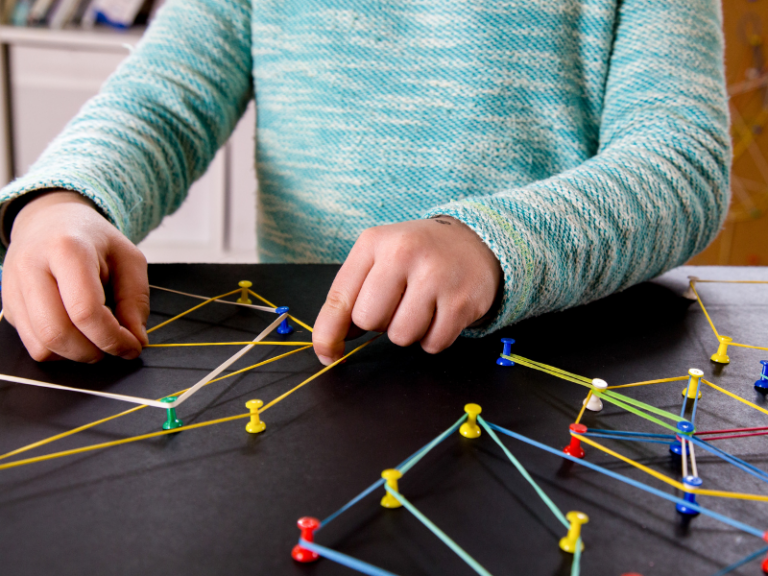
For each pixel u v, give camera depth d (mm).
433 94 561
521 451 286
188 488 257
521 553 234
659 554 236
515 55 545
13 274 361
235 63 627
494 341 391
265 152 637
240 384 332
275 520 243
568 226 393
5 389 322
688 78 503
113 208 435
